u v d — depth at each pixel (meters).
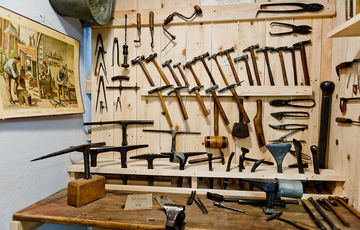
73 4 1.48
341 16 1.51
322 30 1.66
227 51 1.73
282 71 1.68
